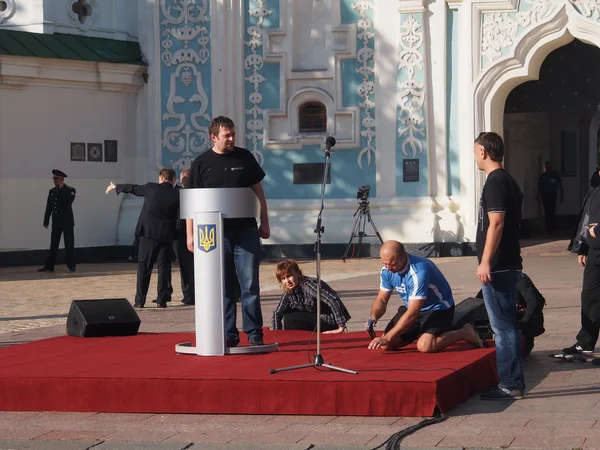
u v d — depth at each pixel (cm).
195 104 2794
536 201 3388
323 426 841
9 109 2578
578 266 2252
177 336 1229
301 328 1220
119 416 901
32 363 1025
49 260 2453
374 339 1028
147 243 1700
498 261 905
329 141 964
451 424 836
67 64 2647
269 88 2770
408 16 2662
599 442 768
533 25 2548
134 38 2831
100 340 1205
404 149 2680
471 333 1042
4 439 827
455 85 2655
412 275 1009
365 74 2716
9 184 2580
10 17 2691
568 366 1075
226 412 894
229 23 2766
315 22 2756
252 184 1066
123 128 2798
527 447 759
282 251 2731
